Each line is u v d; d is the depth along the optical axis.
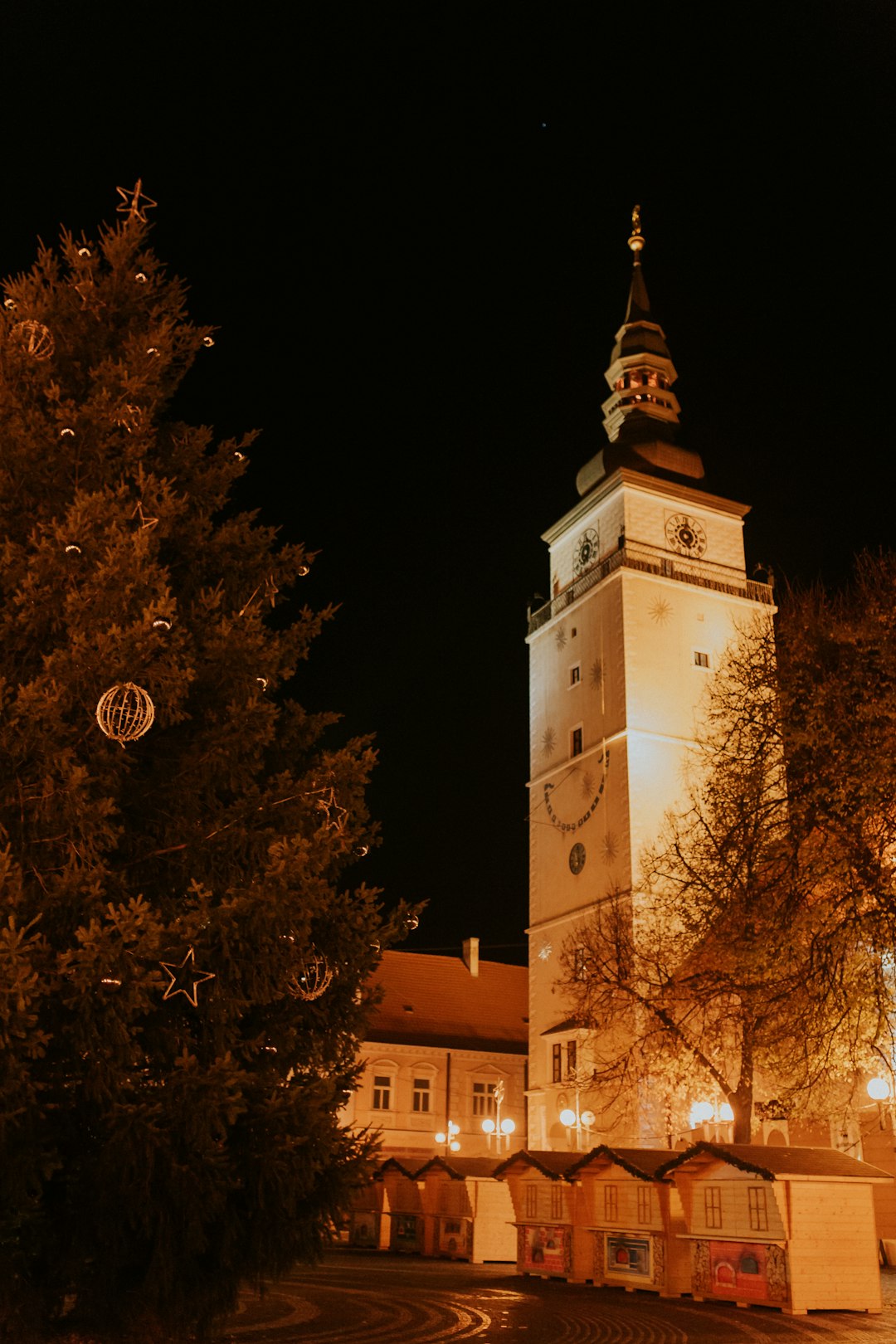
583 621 49.84
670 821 38.28
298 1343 14.41
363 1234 33.28
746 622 46.88
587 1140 41.59
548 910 48.28
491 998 60.75
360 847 14.09
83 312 14.44
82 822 10.66
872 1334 15.74
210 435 15.19
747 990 21.09
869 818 18.36
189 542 14.41
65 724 10.81
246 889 11.52
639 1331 16.06
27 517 12.54
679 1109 34.38
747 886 20.64
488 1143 55.34
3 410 12.89
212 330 15.39
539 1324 16.77
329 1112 11.92
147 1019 11.39
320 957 13.00
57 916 10.46
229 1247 11.27
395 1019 56.78
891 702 18.25
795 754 19.84
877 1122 30.33
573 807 47.78
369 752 14.18
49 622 11.67
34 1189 10.48
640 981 29.52
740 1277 19.25
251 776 13.49
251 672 13.07
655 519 49.91
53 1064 10.58
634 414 54.78
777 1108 22.14
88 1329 11.52
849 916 17.70
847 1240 18.64
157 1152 10.55
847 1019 18.62
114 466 13.17
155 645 11.07
